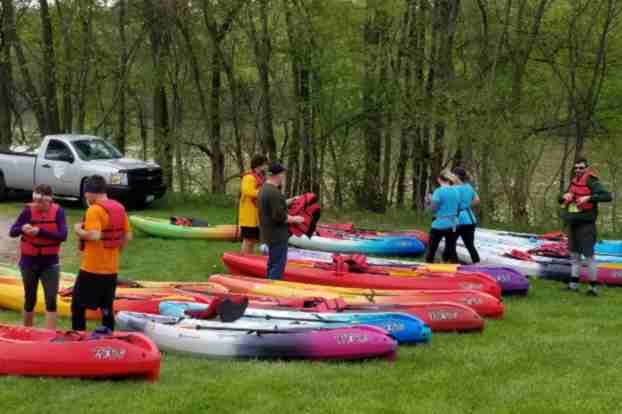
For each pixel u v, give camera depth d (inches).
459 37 805.2
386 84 785.6
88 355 270.5
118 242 294.2
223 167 894.4
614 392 271.3
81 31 864.3
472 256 502.0
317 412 244.1
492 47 778.2
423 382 277.9
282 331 309.9
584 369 298.8
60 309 370.9
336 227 622.2
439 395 264.5
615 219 813.2
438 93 743.7
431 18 806.5
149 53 874.8
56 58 880.9
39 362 271.7
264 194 409.7
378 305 363.3
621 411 252.8
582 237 448.8
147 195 741.3
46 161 743.1
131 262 514.6
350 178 840.9
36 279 316.8
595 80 750.5
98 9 862.5
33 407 243.3
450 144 750.5
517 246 579.5
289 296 399.2
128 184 717.3
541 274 499.8
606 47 770.2
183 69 917.8
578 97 794.2
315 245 581.9
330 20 785.6
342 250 577.0
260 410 244.7
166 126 904.3
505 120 732.7
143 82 880.3
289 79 840.9
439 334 353.7
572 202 449.7
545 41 772.0
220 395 255.9
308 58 784.9
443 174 494.9
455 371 292.5
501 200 843.4
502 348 327.3
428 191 861.2
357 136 832.3
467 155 741.9
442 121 745.6
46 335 293.9
